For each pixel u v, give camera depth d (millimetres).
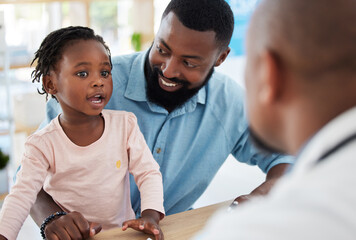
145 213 936
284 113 418
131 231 883
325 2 366
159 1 2803
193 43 1035
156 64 1121
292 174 390
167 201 1304
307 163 361
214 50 1080
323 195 319
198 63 1077
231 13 1104
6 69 2289
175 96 1171
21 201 919
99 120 1050
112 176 1046
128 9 3324
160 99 1185
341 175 323
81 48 948
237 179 2740
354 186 313
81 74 951
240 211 374
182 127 1267
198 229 901
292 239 311
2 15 2199
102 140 1033
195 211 975
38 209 1016
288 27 380
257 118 445
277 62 396
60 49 955
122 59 1282
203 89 1290
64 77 956
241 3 2354
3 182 2252
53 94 1014
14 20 2740
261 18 414
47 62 977
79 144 1014
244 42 462
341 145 341
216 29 1049
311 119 394
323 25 364
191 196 1338
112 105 1235
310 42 369
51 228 849
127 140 1074
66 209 1030
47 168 1003
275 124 435
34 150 978
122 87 1240
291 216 322
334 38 362
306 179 346
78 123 1004
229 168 2908
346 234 299
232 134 1335
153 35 2736
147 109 1240
